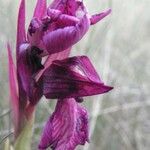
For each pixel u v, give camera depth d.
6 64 0.35
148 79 0.45
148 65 0.48
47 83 0.18
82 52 0.39
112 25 0.43
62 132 0.19
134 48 0.48
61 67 0.18
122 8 0.48
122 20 0.48
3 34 0.37
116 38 0.47
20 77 0.19
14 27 0.39
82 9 0.19
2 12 0.38
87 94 0.18
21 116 0.19
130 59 0.45
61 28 0.18
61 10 0.19
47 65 0.19
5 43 0.36
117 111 0.38
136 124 0.38
